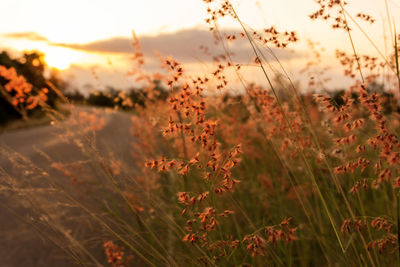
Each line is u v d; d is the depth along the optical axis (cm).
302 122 282
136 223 371
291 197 370
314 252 327
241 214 365
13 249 353
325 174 316
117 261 286
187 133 191
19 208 428
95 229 360
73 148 775
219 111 413
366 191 353
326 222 321
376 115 179
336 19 255
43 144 994
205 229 194
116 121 1243
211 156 184
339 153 239
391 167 188
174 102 189
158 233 361
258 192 406
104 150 605
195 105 187
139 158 544
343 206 296
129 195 359
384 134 177
